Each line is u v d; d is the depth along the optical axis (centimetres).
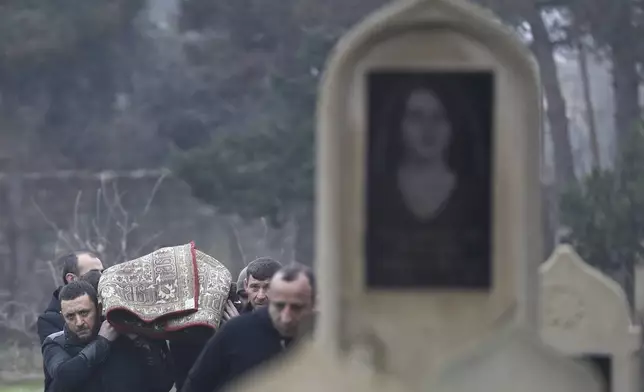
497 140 795
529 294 793
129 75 5253
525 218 794
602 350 1147
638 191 3120
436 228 796
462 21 789
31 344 3881
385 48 792
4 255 4678
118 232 3784
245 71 4962
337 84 790
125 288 1254
